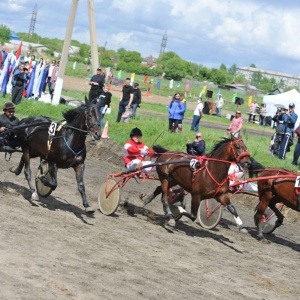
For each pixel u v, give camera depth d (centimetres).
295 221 1620
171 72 11456
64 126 1209
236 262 1087
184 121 3453
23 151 1306
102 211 1305
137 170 1280
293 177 1272
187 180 1242
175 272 949
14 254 895
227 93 9719
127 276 883
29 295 736
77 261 916
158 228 1259
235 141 1186
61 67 2862
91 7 3052
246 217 1559
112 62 11600
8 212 1159
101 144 2123
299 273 1084
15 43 11312
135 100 2711
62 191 1464
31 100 2809
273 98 4581
